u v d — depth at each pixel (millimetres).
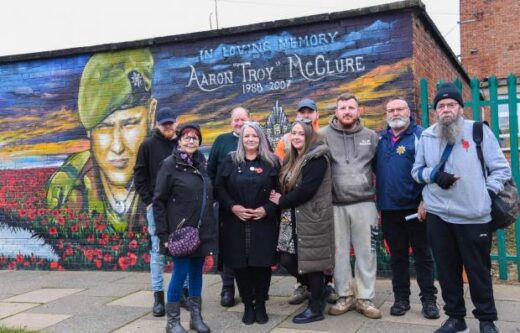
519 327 4410
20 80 7789
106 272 7320
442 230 4121
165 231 4430
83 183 7516
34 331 4609
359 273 4824
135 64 7277
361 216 4773
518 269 5871
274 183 4723
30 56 7652
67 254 7602
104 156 7410
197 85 7016
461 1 16141
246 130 4656
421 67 6402
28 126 7762
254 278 4781
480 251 4004
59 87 7609
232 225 4645
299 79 6570
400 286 4816
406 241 4816
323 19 6379
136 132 7277
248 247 4570
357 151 4793
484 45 15867
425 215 4488
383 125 6176
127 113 7309
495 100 5957
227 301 5324
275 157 4781
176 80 7105
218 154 5418
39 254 7730
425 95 6078
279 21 6574
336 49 6402
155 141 5176
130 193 7297
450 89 4039
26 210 7785
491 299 4047
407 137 4699
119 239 7355
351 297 4949
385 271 6211
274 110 6688
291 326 4609
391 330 4406
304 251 4562
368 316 4734
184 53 7070
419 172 4203
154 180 5102
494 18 15758
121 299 5789
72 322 4973
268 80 6711
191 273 4602
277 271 6648
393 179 4676
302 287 5359
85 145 7500
